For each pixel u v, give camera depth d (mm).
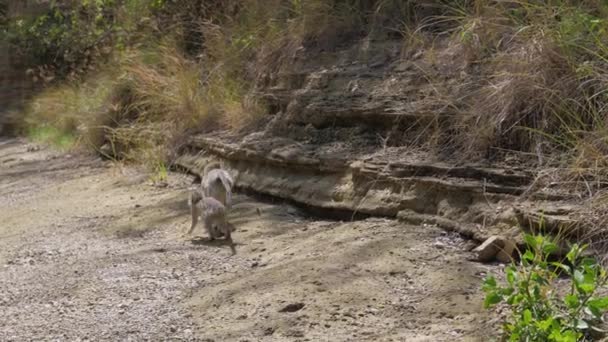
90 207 9961
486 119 7324
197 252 7383
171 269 6977
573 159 6520
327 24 10148
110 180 11484
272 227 7879
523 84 7164
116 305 6223
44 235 8805
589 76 6918
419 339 5102
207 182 8266
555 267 5895
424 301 5652
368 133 8445
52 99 17594
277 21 11156
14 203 11172
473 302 5543
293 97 9453
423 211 7156
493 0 8344
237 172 9516
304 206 8375
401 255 6438
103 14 16516
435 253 6457
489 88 7453
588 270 4914
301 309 5703
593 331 4801
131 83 13625
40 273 7281
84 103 15414
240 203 8875
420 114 7859
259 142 9320
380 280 6047
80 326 5836
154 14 14570
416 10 9578
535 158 6891
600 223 5871
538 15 7715
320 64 9766
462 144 7465
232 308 5863
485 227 6578
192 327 5660
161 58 13414
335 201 7988
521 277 5445
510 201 6582
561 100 6895
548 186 6504
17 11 20797
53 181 12492
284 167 8852
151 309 6070
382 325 5359
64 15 19000
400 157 7730
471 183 6902
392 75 8758
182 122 11500
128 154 12422
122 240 8211
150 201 9711
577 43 7184
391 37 9508
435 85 7988
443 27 9148
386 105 8305
